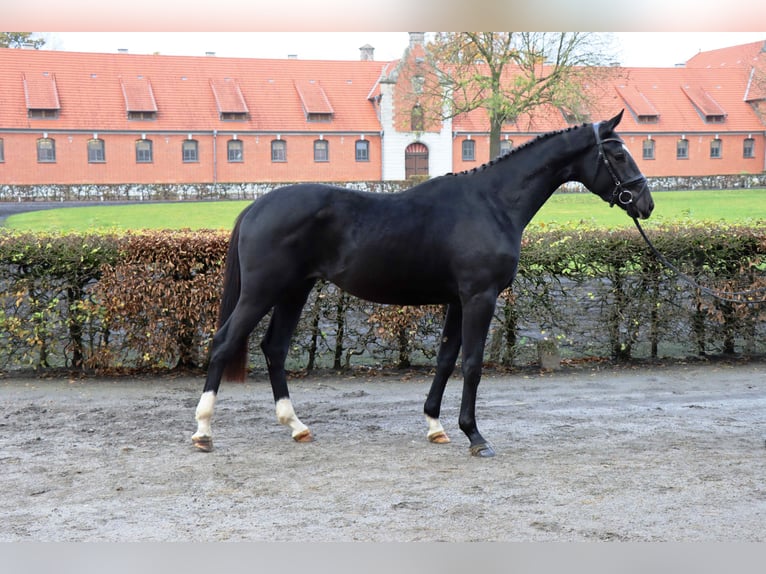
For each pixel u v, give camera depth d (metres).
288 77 61.84
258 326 9.52
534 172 6.48
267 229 6.20
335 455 6.35
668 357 10.41
